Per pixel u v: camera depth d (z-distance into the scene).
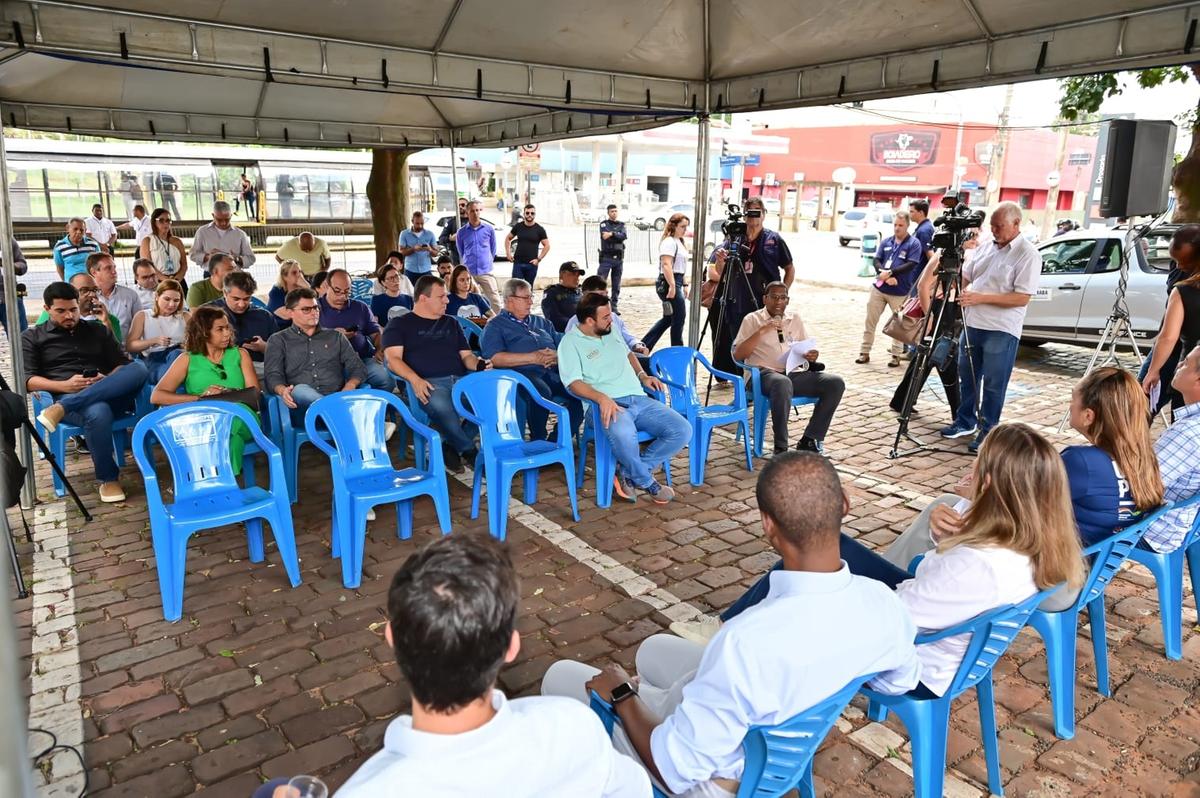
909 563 2.80
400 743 1.12
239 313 5.86
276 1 4.48
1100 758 2.62
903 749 2.67
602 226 12.12
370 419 4.18
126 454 5.54
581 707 1.26
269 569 3.93
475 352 6.64
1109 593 3.73
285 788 1.32
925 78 5.22
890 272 8.48
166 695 2.93
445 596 1.10
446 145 10.11
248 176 20.02
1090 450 2.67
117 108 7.73
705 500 4.90
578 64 5.93
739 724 1.61
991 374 5.84
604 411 4.60
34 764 2.56
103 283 6.33
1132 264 8.35
